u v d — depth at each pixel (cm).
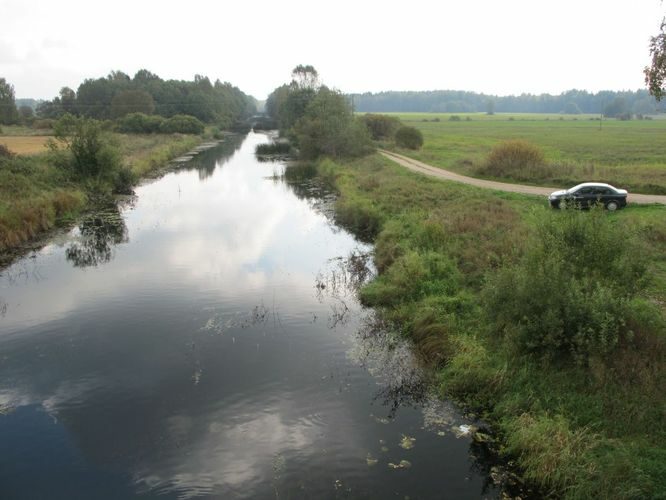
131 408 1283
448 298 1755
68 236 3006
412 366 1479
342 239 2981
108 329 1750
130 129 10388
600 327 1247
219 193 4662
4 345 1625
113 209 3834
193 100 14250
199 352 1584
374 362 1519
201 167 6612
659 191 3428
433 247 2275
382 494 992
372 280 2198
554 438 1038
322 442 1152
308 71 11231
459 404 1284
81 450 1127
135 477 1046
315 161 6838
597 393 1159
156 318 1844
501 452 1097
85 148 4278
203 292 2111
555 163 4531
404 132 7169
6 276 2312
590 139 9225
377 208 3216
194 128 11000
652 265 1917
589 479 942
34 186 3562
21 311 1902
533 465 1019
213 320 1827
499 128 13412
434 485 1016
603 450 1010
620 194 2909
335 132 6600
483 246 2192
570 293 1300
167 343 1645
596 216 1510
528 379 1257
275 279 2280
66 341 1656
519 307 1365
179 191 4753
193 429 1198
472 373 1316
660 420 1063
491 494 991
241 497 988
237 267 2456
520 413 1172
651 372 1177
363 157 6331
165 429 1198
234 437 1169
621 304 1272
